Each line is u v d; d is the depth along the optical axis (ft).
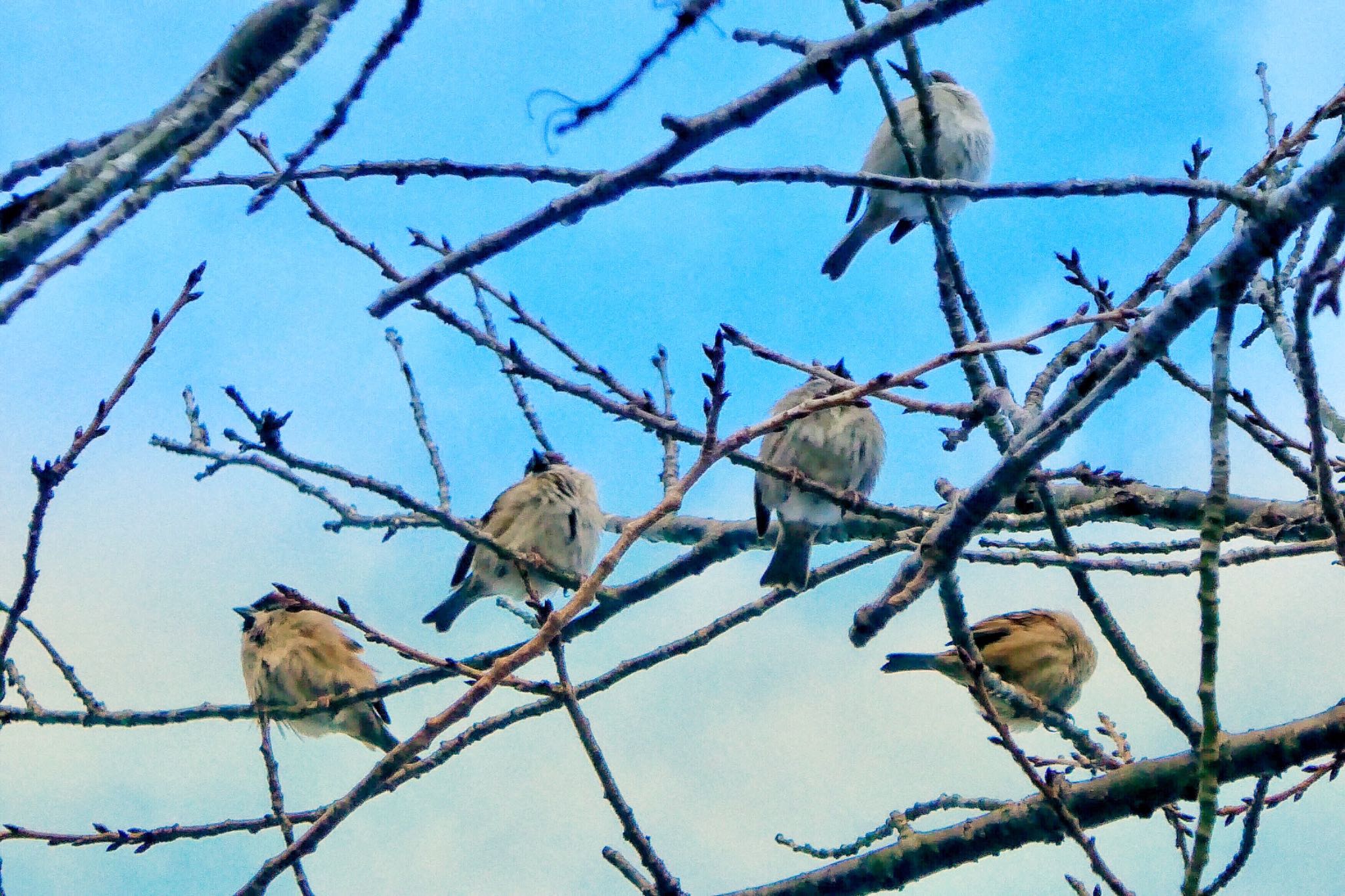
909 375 20.08
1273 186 24.43
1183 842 25.64
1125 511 35.99
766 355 24.73
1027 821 25.98
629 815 24.72
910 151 26.43
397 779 29.12
